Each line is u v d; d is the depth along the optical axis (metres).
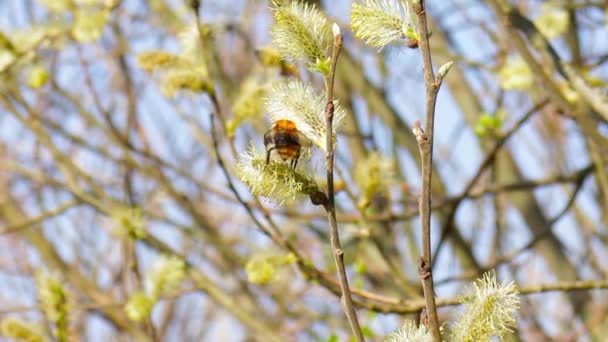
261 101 4.45
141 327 8.08
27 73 5.93
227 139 4.49
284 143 2.70
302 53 2.67
